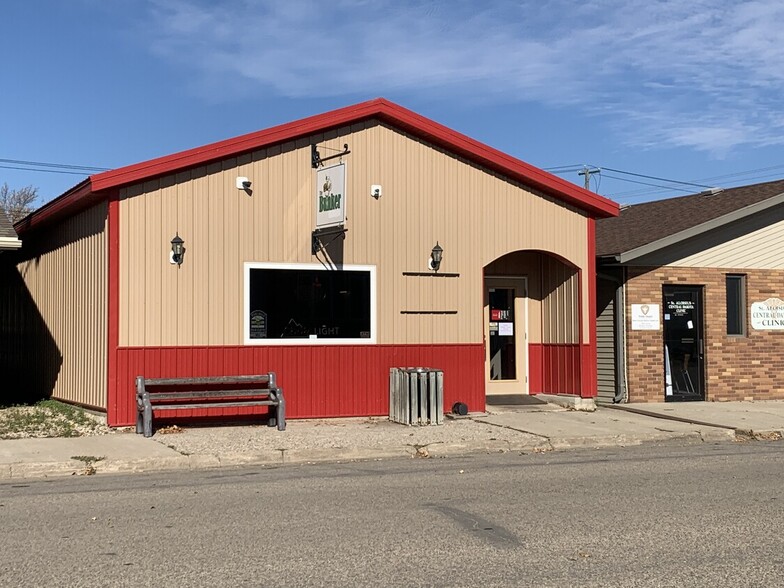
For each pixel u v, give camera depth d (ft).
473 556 20.67
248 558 20.44
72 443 37.88
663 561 20.26
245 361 44.47
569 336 54.39
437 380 45.91
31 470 32.73
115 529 23.43
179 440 39.22
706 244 59.57
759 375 61.05
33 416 45.88
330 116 45.75
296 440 39.78
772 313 61.82
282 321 45.44
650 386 57.36
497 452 40.04
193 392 42.24
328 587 18.24
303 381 45.91
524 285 56.85
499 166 50.42
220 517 24.97
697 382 59.31
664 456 38.45
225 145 43.42
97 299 45.16
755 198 61.72
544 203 52.37
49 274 56.75
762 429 46.42
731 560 20.38
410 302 48.65
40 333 58.75
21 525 23.93
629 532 23.13
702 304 59.62
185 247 43.11
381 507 26.45
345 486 30.30
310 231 46.06
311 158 46.03
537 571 19.42
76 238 50.01
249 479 31.94
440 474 33.06
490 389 55.77
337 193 43.47
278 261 45.24
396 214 48.37
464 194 50.24
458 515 25.27
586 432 43.91
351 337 47.11
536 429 44.65
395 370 46.80
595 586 18.34
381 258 47.93
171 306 42.83
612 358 57.31
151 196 42.45
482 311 50.55
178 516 25.11
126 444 37.86
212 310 43.75
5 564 19.97
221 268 43.96
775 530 23.40
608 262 55.83
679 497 28.14
